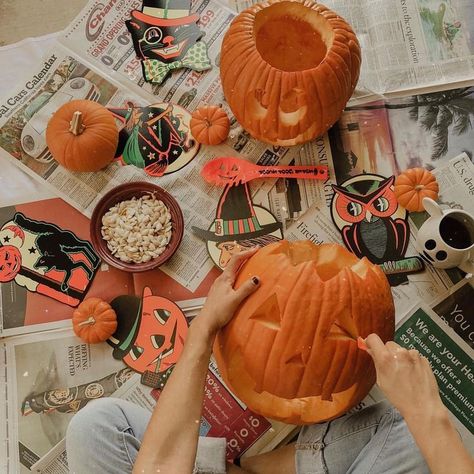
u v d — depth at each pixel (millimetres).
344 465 826
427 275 959
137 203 980
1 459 935
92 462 823
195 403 696
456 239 919
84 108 962
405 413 640
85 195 1005
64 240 995
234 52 859
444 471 607
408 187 957
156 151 1010
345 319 712
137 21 1046
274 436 934
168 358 958
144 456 666
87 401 951
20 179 1011
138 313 969
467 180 978
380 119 1002
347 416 860
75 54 1042
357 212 980
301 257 778
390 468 774
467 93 1002
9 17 1084
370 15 1036
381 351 664
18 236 997
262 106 892
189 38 1041
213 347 784
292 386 725
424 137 996
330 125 934
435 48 1021
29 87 1035
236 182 991
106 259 961
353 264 768
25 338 969
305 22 885
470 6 1032
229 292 736
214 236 983
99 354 964
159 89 1030
